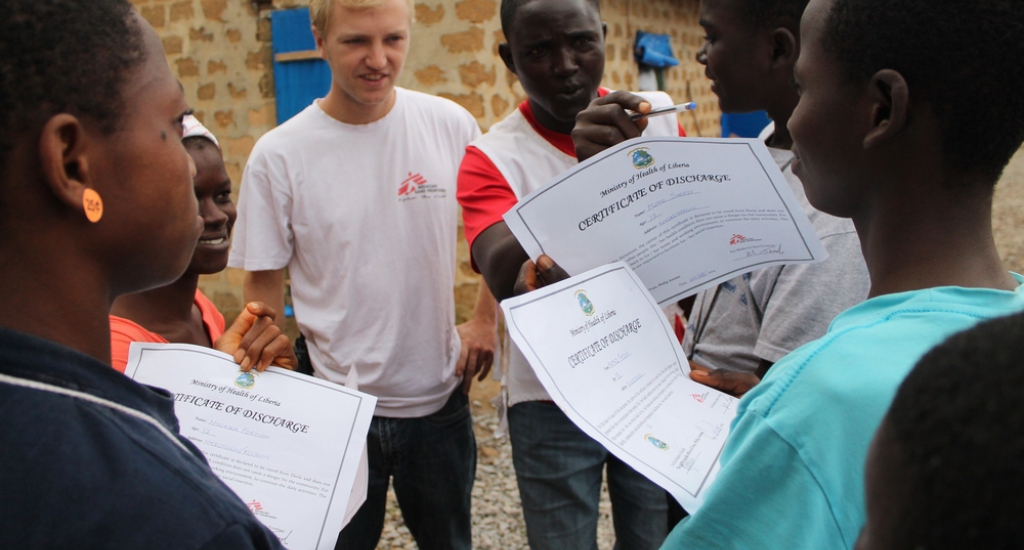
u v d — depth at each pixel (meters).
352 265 2.47
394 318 2.47
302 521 1.36
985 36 0.83
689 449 1.23
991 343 0.53
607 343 1.39
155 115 0.83
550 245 1.55
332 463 1.42
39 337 0.73
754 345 1.71
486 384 4.68
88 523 0.67
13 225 0.74
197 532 0.70
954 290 0.84
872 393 0.77
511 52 2.14
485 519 3.58
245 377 1.46
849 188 0.98
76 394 0.72
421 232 2.51
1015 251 8.36
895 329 0.82
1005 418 0.49
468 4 4.41
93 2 0.78
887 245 0.95
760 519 0.85
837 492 0.77
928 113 0.88
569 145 2.20
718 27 1.71
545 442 2.24
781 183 1.43
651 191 1.51
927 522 0.51
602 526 3.45
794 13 1.61
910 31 0.86
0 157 0.72
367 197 2.48
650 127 2.29
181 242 0.89
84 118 0.76
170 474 0.73
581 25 2.01
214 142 1.75
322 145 2.49
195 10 5.14
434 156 2.58
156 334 1.65
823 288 1.42
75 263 0.78
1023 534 0.47
